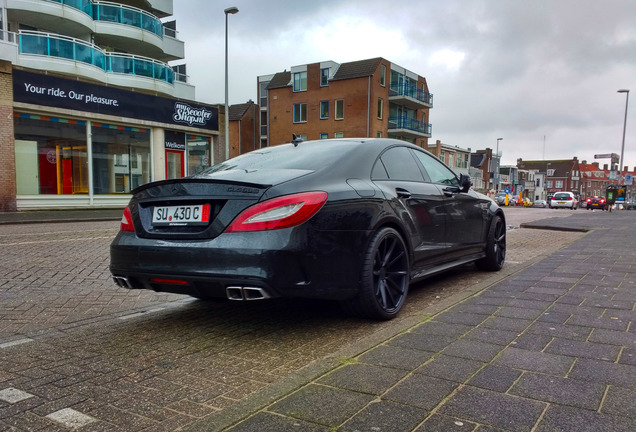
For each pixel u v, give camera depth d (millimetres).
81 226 12711
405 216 3814
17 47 19172
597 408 1942
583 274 4812
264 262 2803
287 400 2100
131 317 3887
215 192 3074
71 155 18500
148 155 21688
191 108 23078
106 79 22766
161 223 3279
